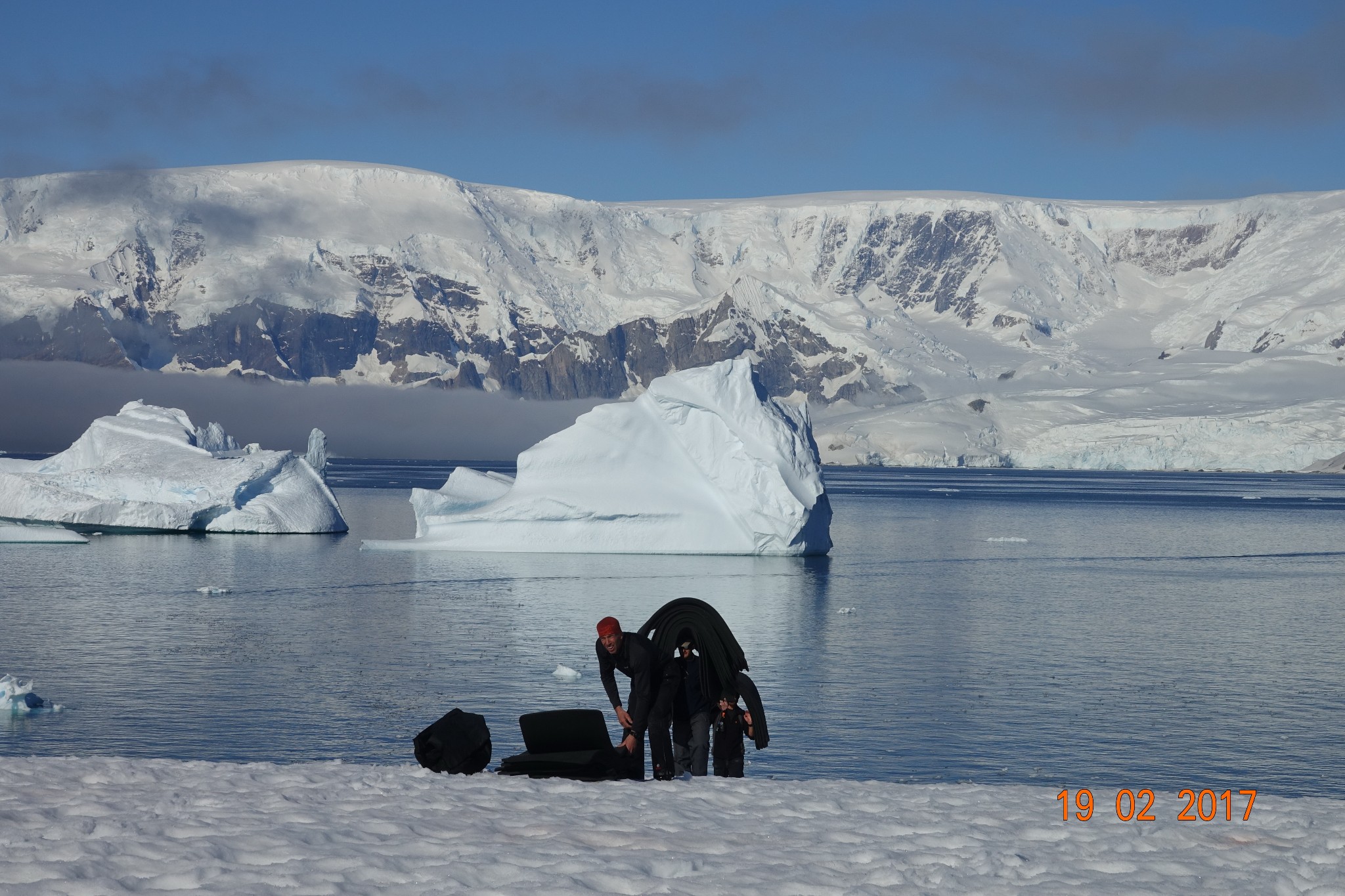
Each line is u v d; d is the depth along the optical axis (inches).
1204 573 3612.2
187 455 4534.9
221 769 571.5
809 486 3671.3
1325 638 2207.2
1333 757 1296.8
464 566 3299.7
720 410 3659.0
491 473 4180.6
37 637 2038.6
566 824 451.5
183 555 3565.5
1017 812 499.2
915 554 4229.8
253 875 362.3
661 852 410.9
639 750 633.6
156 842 398.9
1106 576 3494.1
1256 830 460.1
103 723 1379.2
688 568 3314.5
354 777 555.2
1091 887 367.9
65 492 4259.4
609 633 637.3
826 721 1450.5
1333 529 5930.1
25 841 400.5
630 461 3705.7
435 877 366.3
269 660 1822.1
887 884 370.6
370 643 2006.6
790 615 2469.2
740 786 557.6
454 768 601.6
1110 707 1547.7
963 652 1996.8
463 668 1765.5
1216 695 1636.3
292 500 4495.6
